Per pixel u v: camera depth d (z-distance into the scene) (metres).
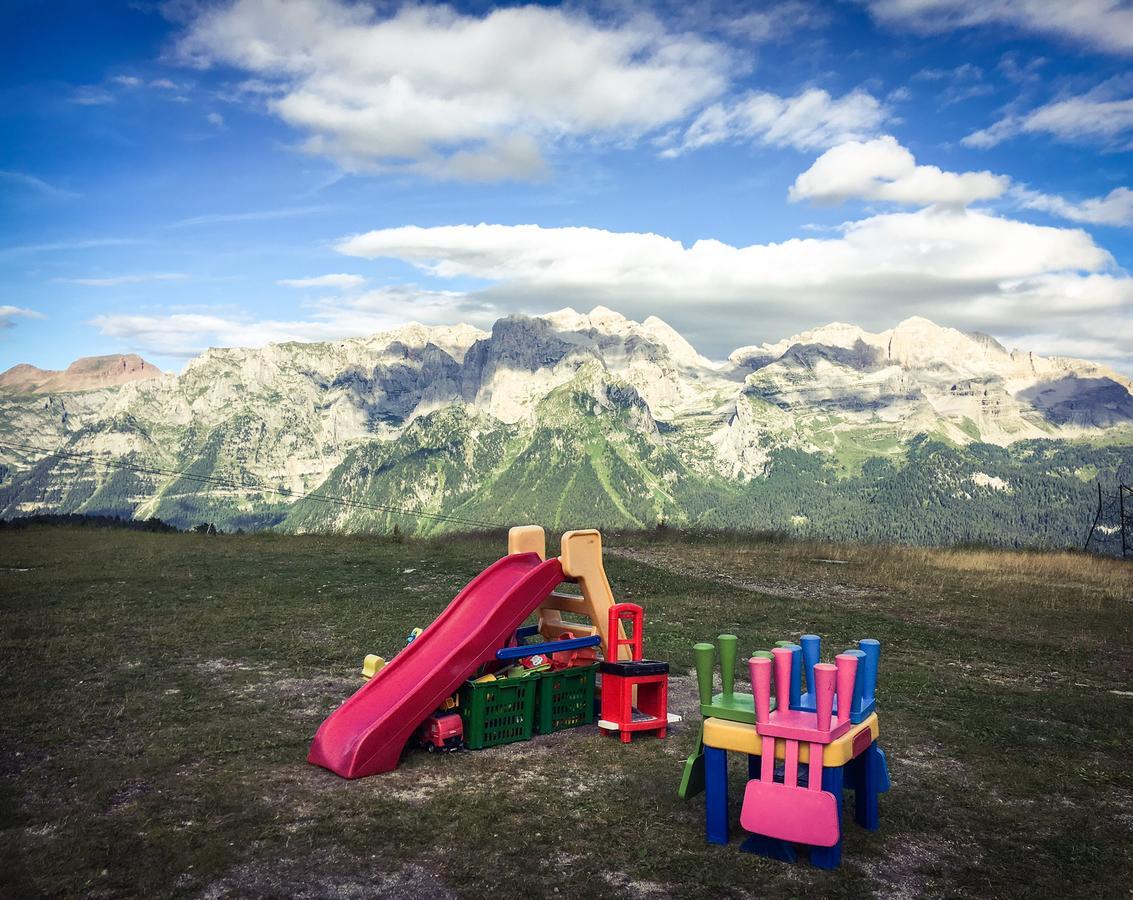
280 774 4.29
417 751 4.72
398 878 3.20
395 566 12.54
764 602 10.09
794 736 3.35
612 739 5.00
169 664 6.61
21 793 3.99
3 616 8.41
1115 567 14.35
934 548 18.44
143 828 3.61
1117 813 4.04
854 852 3.52
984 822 3.88
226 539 16.95
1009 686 6.48
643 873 3.28
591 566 5.25
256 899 3.04
